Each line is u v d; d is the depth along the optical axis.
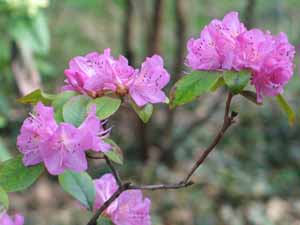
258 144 1.56
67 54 1.70
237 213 1.32
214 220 1.28
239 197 1.36
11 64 0.99
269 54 0.38
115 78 0.38
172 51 1.71
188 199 1.32
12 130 1.37
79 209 1.25
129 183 0.39
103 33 1.84
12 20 0.85
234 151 1.53
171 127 1.38
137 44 1.64
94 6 1.93
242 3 1.97
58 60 1.66
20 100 0.39
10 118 1.38
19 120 1.37
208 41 0.39
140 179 1.34
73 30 1.81
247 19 1.25
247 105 1.68
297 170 1.52
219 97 1.43
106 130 0.37
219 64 0.38
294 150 1.56
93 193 0.41
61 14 1.86
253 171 1.47
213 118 1.59
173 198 1.31
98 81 0.38
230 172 1.43
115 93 0.38
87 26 1.84
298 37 1.88
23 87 1.00
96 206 0.41
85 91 0.38
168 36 1.80
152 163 1.39
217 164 1.46
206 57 0.39
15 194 1.26
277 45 0.38
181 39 1.27
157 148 1.41
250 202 1.36
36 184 1.29
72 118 0.36
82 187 0.41
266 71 0.38
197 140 1.52
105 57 0.38
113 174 0.40
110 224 0.40
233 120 0.40
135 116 1.35
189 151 1.47
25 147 0.35
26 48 0.97
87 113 0.36
